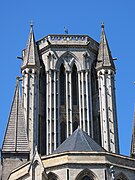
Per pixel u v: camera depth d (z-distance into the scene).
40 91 184.62
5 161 149.25
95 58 191.50
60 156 116.69
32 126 172.75
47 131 175.50
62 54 187.25
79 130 132.88
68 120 178.00
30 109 175.75
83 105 180.12
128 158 119.94
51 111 178.25
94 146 127.94
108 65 185.38
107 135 174.38
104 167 115.12
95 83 188.38
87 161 115.38
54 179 116.12
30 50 185.62
